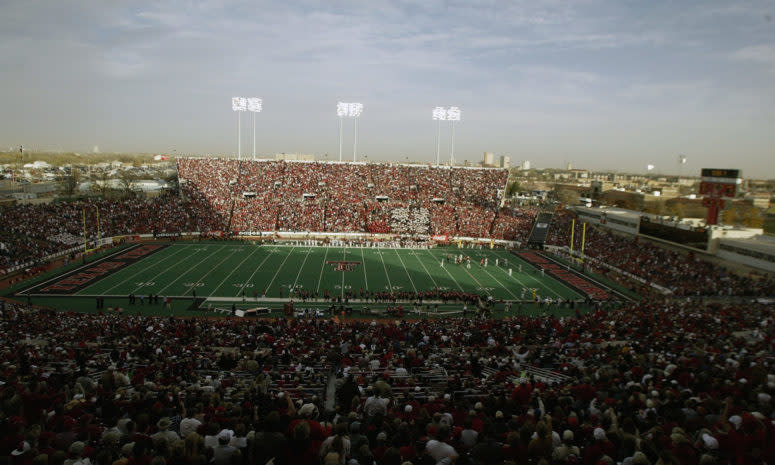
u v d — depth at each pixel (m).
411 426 10.56
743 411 11.00
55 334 28.66
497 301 48.41
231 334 30.14
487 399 13.44
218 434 9.27
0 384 14.47
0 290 46.84
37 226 66.44
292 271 57.06
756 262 53.94
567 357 23.98
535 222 85.50
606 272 61.50
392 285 52.62
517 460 8.48
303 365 21.67
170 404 12.72
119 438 9.08
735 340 25.33
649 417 10.98
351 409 13.16
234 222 80.25
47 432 9.12
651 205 95.44
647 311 38.69
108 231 70.94
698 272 55.81
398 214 86.81
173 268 57.06
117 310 41.03
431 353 24.75
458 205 91.81
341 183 95.31
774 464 8.28
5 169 164.25
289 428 7.56
